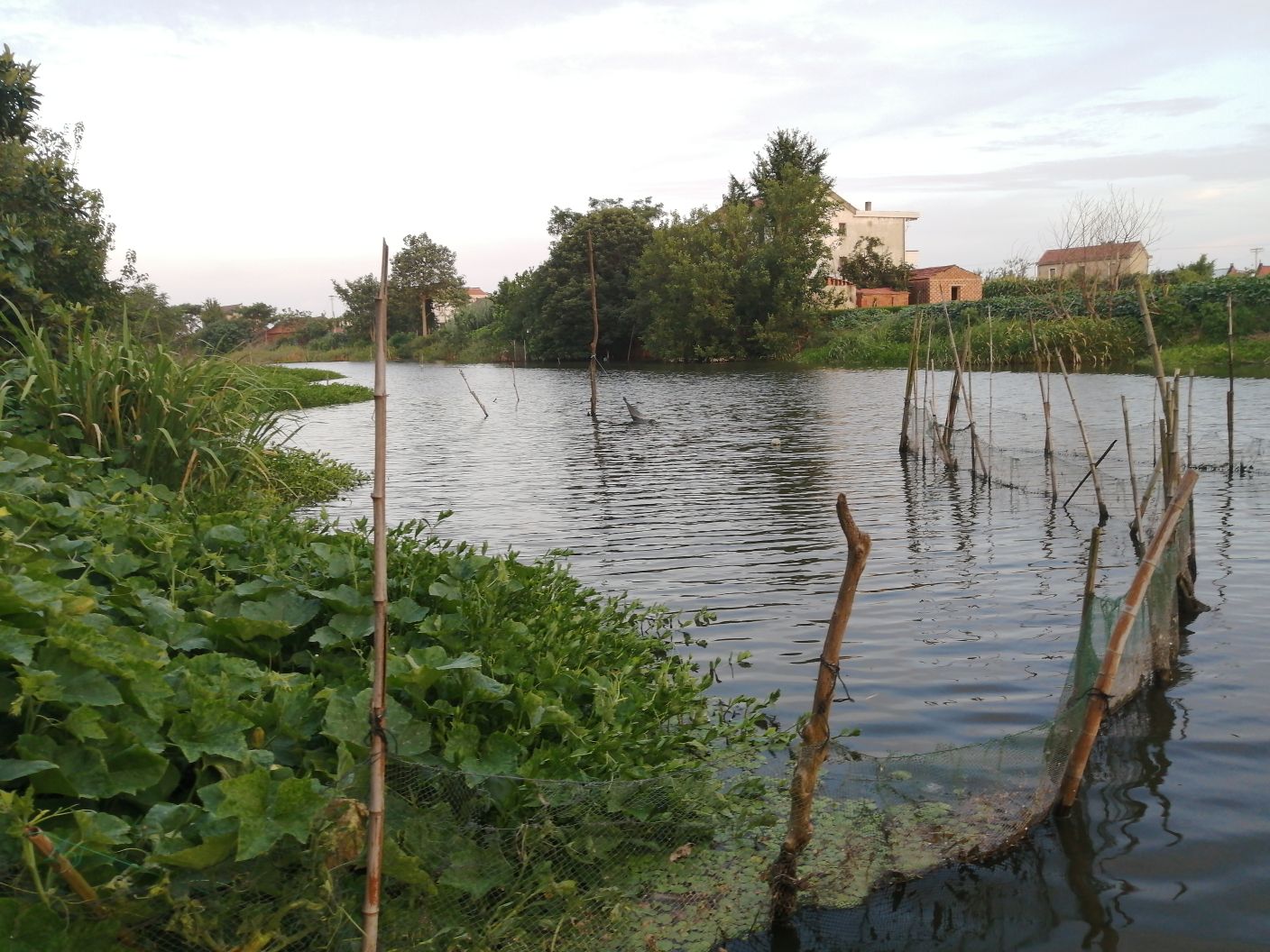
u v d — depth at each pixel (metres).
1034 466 15.37
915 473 16.48
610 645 6.55
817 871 4.32
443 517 7.63
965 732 6.01
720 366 55.72
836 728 6.07
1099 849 4.68
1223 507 12.35
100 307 13.91
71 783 3.31
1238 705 6.24
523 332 75.62
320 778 3.93
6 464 5.97
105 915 2.93
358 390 40.69
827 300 60.50
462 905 3.56
